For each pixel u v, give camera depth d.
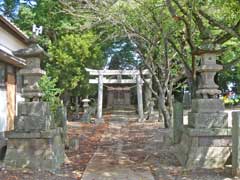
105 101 36.00
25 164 8.30
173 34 12.88
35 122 8.42
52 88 18.34
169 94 16.56
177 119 11.36
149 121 23.53
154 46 15.12
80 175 7.90
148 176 7.71
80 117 26.02
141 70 20.52
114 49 33.12
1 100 13.88
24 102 8.52
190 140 8.60
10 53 13.30
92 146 12.70
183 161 8.77
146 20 13.63
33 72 8.50
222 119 8.49
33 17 21.17
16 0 23.53
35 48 8.50
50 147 8.39
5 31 14.01
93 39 22.00
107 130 18.67
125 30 14.16
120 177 7.65
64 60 21.80
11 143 8.41
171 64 17.27
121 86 32.53
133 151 11.27
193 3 8.65
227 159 8.39
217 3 9.23
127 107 33.84
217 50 8.55
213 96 8.62
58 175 7.82
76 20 19.55
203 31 8.96
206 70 8.56
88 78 24.62
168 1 9.04
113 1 13.62
